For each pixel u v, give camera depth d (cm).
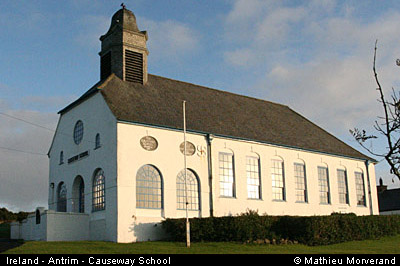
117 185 3030
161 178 3272
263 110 4788
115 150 3109
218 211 3506
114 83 3631
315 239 3048
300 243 3033
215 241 2945
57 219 3130
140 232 3059
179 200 3325
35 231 3309
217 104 4291
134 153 3164
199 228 2942
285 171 4088
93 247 2561
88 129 3541
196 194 3438
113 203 3041
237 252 2455
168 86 4116
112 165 3120
